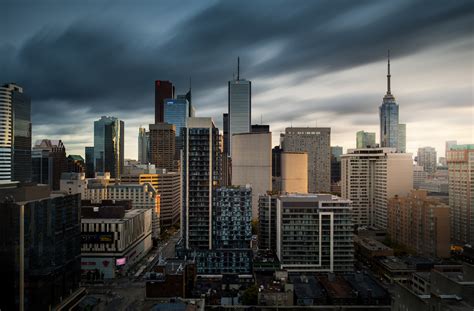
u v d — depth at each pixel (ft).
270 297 638.53
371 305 633.20
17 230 536.42
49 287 592.19
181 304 492.13
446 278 421.18
